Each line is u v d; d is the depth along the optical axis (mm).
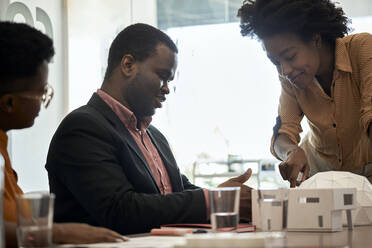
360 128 2193
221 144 5004
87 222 1736
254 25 2002
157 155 2072
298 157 2039
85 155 1656
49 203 984
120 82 1948
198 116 5016
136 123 1960
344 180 1650
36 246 971
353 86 2115
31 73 1374
